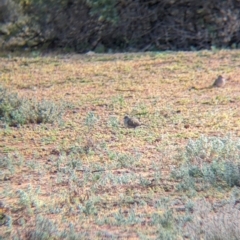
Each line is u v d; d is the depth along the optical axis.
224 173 26.92
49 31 54.00
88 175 27.75
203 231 22.03
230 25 51.19
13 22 54.91
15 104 37.75
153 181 27.02
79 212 24.52
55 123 35.47
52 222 23.23
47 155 30.89
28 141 32.94
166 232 22.08
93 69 45.53
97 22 52.62
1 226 23.70
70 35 53.53
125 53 50.78
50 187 27.03
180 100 38.41
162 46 52.41
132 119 34.44
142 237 21.83
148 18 52.12
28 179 27.98
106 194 25.98
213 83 41.09
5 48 54.81
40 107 36.56
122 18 52.38
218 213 23.67
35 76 44.69
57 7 53.09
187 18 51.69
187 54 48.28
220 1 51.03
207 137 31.62
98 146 31.36
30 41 54.84
